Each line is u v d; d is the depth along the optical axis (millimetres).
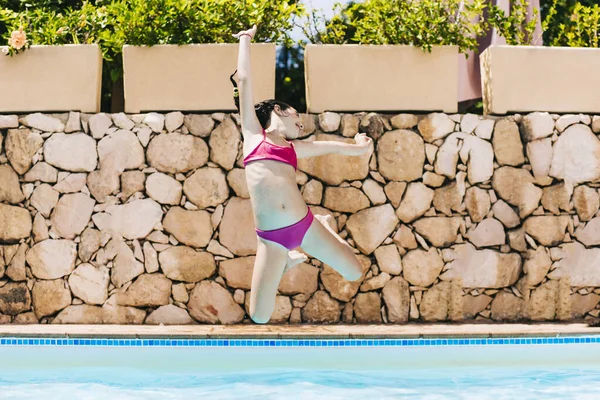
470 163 8086
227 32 8258
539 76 8258
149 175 7949
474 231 8039
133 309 7852
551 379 5648
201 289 7867
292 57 12531
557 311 8047
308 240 4684
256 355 6223
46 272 7891
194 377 5715
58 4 9734
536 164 8141
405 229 7988
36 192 7945
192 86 8055
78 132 7996
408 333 6738
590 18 8859
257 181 4664
